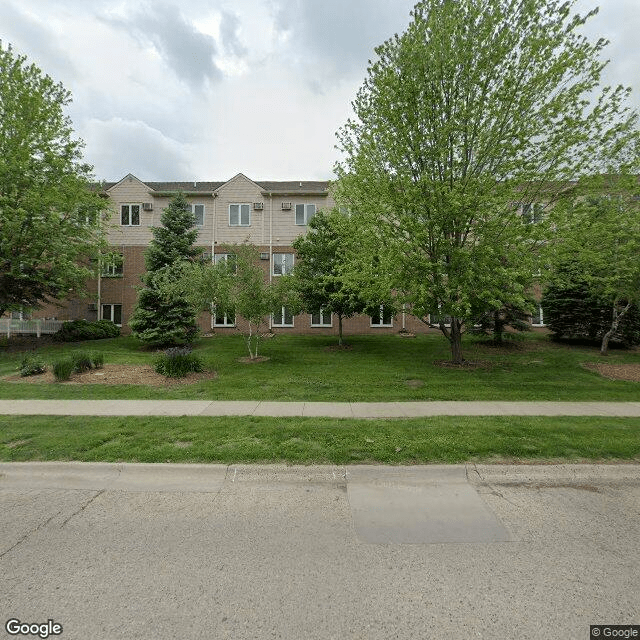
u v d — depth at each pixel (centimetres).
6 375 1084
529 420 650
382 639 225
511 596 261
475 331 1748
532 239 1046
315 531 344
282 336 2170
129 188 2403
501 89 988
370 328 2347
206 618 240
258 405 767
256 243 2417
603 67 970
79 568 291
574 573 286
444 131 983
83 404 771
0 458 488
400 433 575
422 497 412
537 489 432
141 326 1745
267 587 269
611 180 1075
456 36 994
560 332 1792
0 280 1608
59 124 1706
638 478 457
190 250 2023
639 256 1195
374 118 1097
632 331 1664
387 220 1188
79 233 1708
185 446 525
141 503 397
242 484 442
